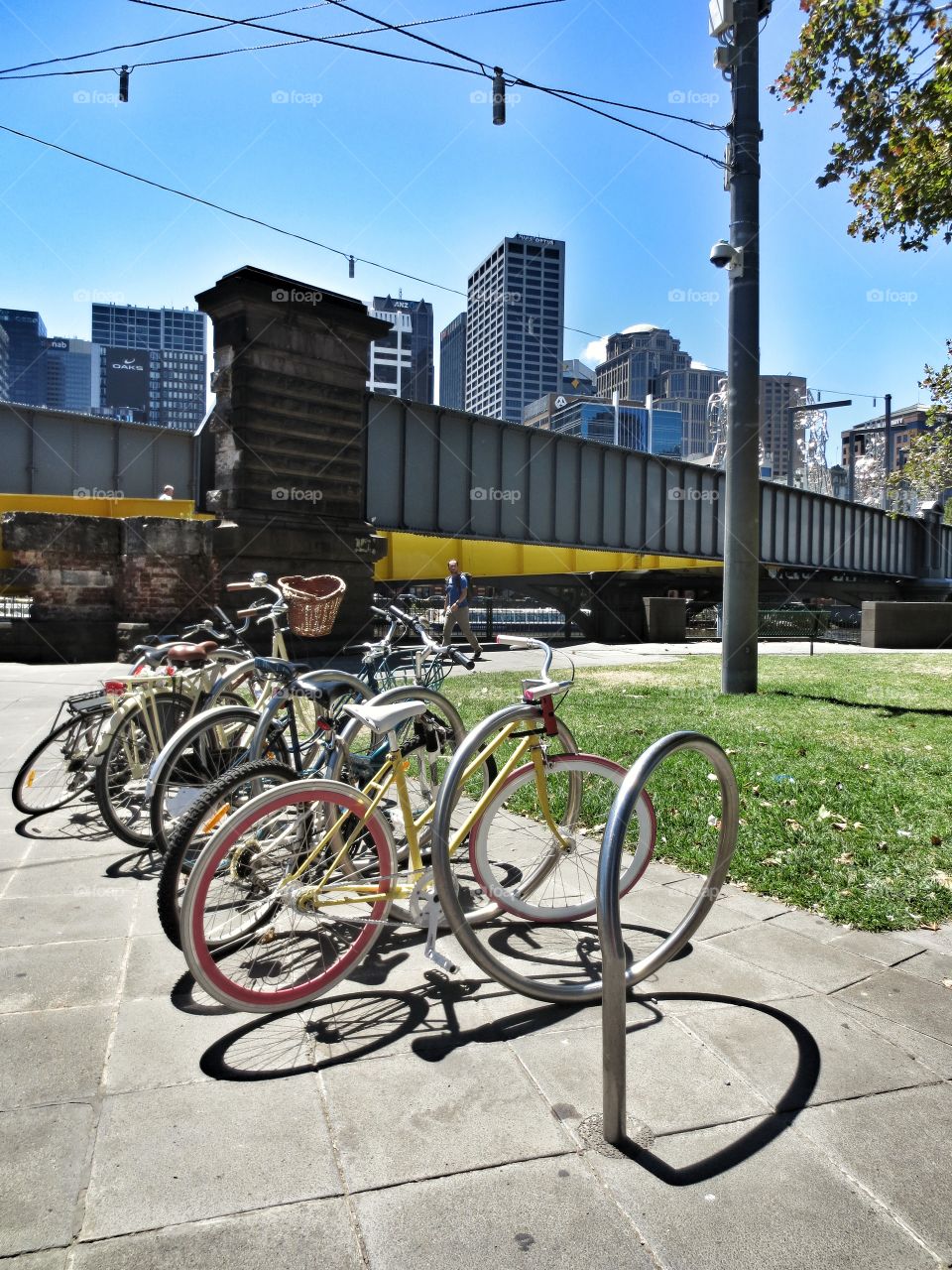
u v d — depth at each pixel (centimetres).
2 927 343
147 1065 243
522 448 2323
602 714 845
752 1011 275
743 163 1030
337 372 1633
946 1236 178
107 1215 182
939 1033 261
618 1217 183
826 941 330
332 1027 268
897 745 698
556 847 350
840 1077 237
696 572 3077
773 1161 201
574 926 351
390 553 2258
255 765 313
